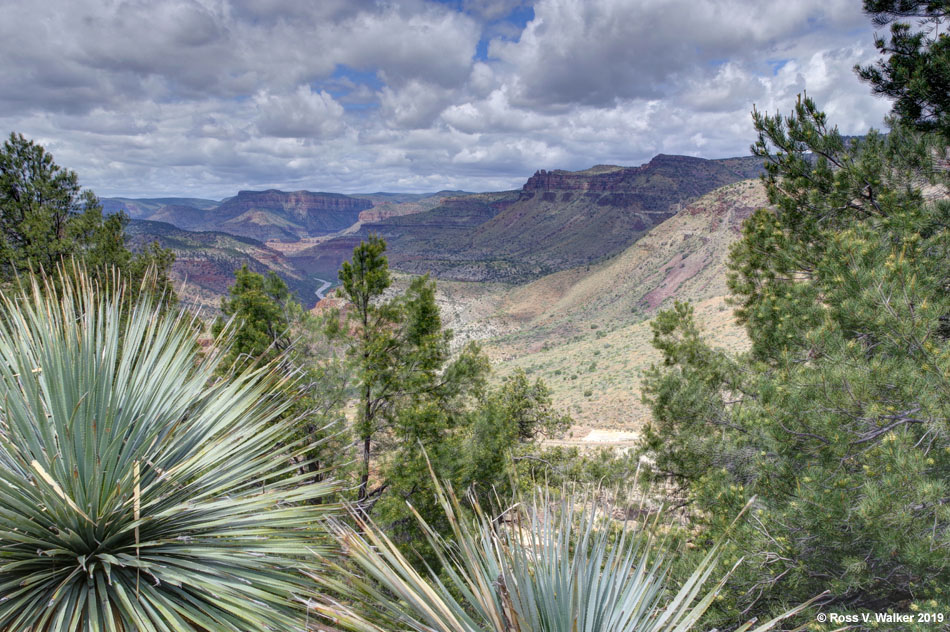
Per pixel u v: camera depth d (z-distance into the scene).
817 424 4.88
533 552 2.98
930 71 6.69
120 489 3.35
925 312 4.96
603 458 10.80
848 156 7.69
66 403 3.55
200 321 4.73
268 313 11.29
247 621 3.41
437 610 2.72
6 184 12.64
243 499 3.89
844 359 5.16
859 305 5.29
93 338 3.94
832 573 4.68
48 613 2.98
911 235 5.91
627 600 2.94
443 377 12.31
